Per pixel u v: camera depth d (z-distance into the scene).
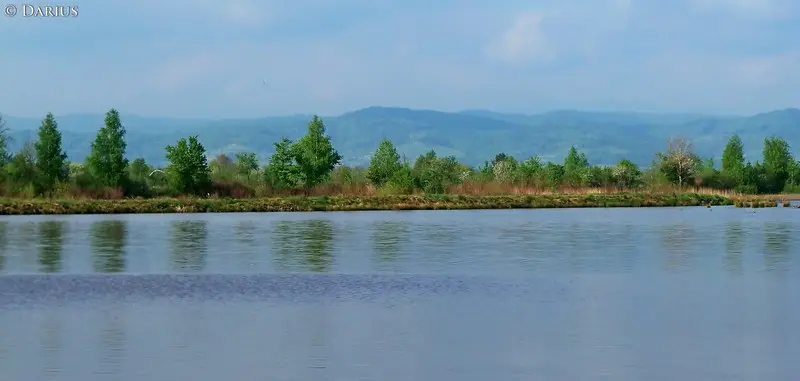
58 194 78.69
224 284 28.91
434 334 21.14
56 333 21.22
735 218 63.50
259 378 17.36
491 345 20.02
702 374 17.56
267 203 75.62
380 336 20.94
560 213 70.44
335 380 17.20
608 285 28.69
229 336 20.94
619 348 19.70
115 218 64.12
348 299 26.03
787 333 21.16
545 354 19.19
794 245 41.75
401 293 27.12
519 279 30.08
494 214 69.06
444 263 34.59
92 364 18.33
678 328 21.75
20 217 65.38
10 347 19.78
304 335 21.06
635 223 57.69
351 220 61.53
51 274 31.28
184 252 38.72
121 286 28.47
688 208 79.12
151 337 20.81
